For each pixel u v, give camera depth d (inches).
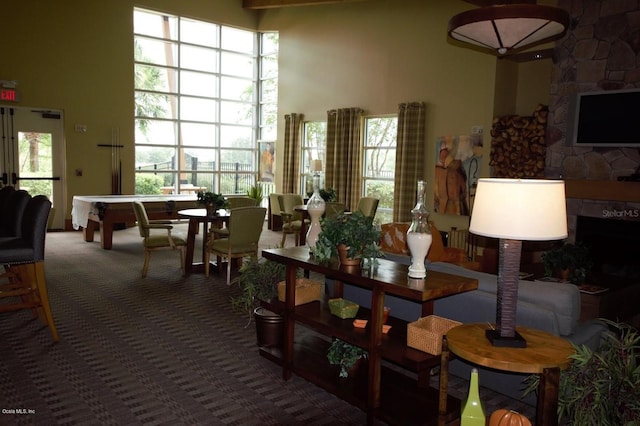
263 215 222.8
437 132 306.8
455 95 296.4
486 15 153.1
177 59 410.3
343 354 114.5
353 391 107.2
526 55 267.3
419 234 99.5
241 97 451.5
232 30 437.4
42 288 143.3
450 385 123.3
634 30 209.2
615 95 212.4
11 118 341.1
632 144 208.7
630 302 185.6
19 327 156.4
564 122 233.6
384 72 337.4
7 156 342.0
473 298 114.9
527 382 100.7
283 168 418.9
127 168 383.6
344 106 367.9
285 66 415.5
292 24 407.5
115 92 373.7
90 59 361.4
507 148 269.0
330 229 109.5
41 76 343.6
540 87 279.7
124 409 107.3
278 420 105.3
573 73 229.1
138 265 253.1
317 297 129.1
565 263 176.4
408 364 93.7
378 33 340.2
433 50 306.8
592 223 226.2
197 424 102.2
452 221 302.5
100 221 289.7
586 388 75.9
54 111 355.6
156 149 406.6
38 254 141.4
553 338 85.8
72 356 135.4
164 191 413.7
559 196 81.4
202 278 228.4
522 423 76.9
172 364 132.0
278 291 129.9
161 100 406.6
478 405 80.0
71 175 360.2
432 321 105.4
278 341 132.6
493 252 207.9
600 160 222.8
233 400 113.2
